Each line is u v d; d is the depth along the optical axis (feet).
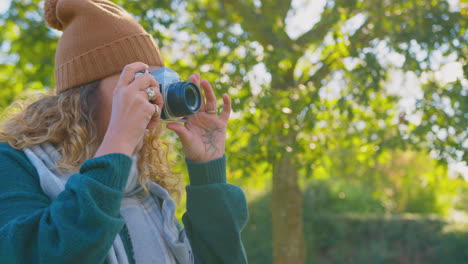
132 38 4.03
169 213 4.26
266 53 12.54
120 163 3.30
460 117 14.24
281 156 13.56
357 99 13.73
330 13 13.50
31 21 14.85
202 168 4.53
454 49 13.39
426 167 26.17
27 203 3.36
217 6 14.32
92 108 3.93
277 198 16.83
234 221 4.46
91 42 3.91
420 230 26.73
